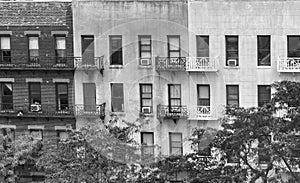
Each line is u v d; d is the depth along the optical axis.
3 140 52.31
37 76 56.84
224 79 53.81
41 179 53.91
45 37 56.41
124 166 45.72
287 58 52.72
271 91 53.25
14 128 57.50
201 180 43.78
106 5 55.19
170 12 54.19
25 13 56.81
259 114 43.69
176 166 44.72
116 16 55.16
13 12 56.97
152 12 54.50
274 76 53.22
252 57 53.41
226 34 53.53
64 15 56.25
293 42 52.97
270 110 44.09
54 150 47.69
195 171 44.34
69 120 56.44
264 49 53.38
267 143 43.31
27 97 57.22
